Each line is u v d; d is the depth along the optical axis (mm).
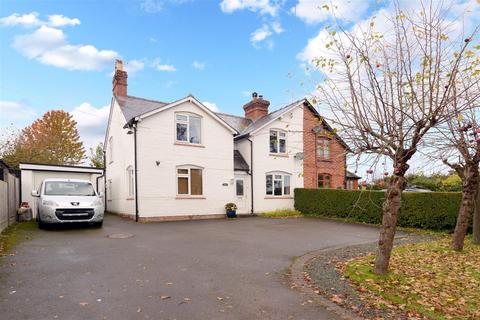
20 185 15070
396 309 4438
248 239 10070
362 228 13180
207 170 17219
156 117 15789
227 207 17344
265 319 4043
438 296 4891
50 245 8562
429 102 5113
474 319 4141
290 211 19047
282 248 8656
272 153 19984
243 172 19000
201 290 5105
